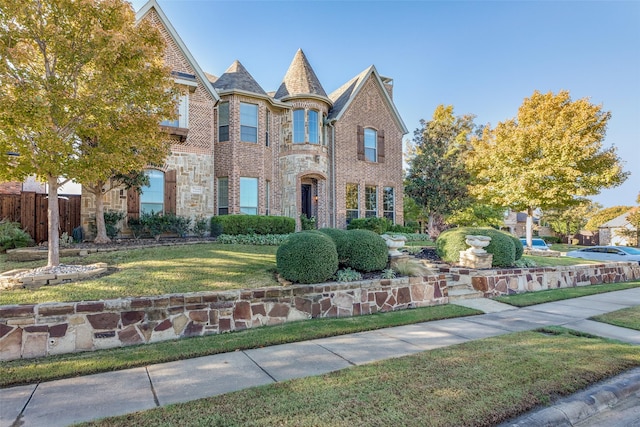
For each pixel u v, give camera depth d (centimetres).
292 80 1775
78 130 741
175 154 1386
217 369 428
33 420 307
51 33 683
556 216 4216
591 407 350
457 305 823
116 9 720
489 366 425
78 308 497
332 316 696
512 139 1686
